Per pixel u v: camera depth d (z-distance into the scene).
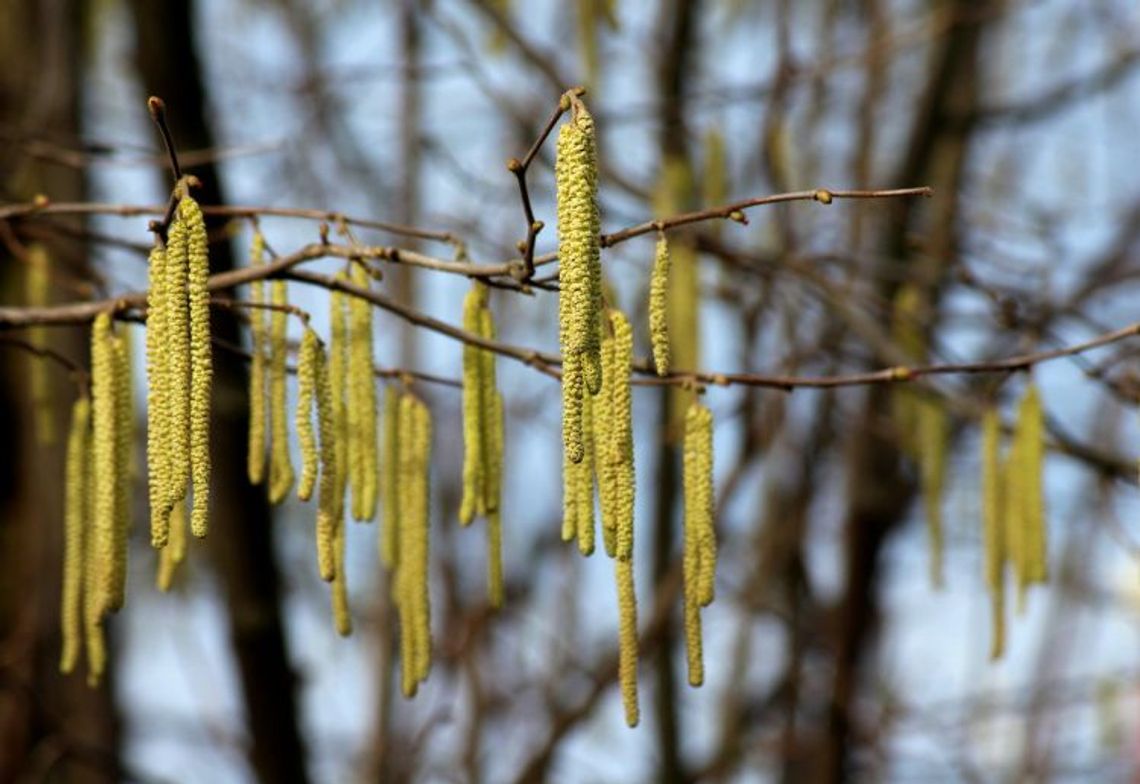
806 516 12.91
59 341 9.62
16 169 9.82
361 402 5.65
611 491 4.88
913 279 9.93
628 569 4.97
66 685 10.59
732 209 4.68
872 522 12.09
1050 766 13.10
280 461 5.69
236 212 5.75
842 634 12.19
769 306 10.29
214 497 9.01
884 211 11.78
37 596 10.30
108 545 5.26
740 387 11.59
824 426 12.28
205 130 9.09
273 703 9.38
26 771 9.99
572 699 13.26
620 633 5.00
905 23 13.66
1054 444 8.98
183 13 8.87
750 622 12.44
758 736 13.48
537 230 4.86
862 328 9.29
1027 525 6.70
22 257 7.12
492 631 12.94
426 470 5.85
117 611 5.31
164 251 4.57
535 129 11.05
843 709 12.11
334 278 5.59
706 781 12.73
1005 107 12.55
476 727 11.59
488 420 5.67
